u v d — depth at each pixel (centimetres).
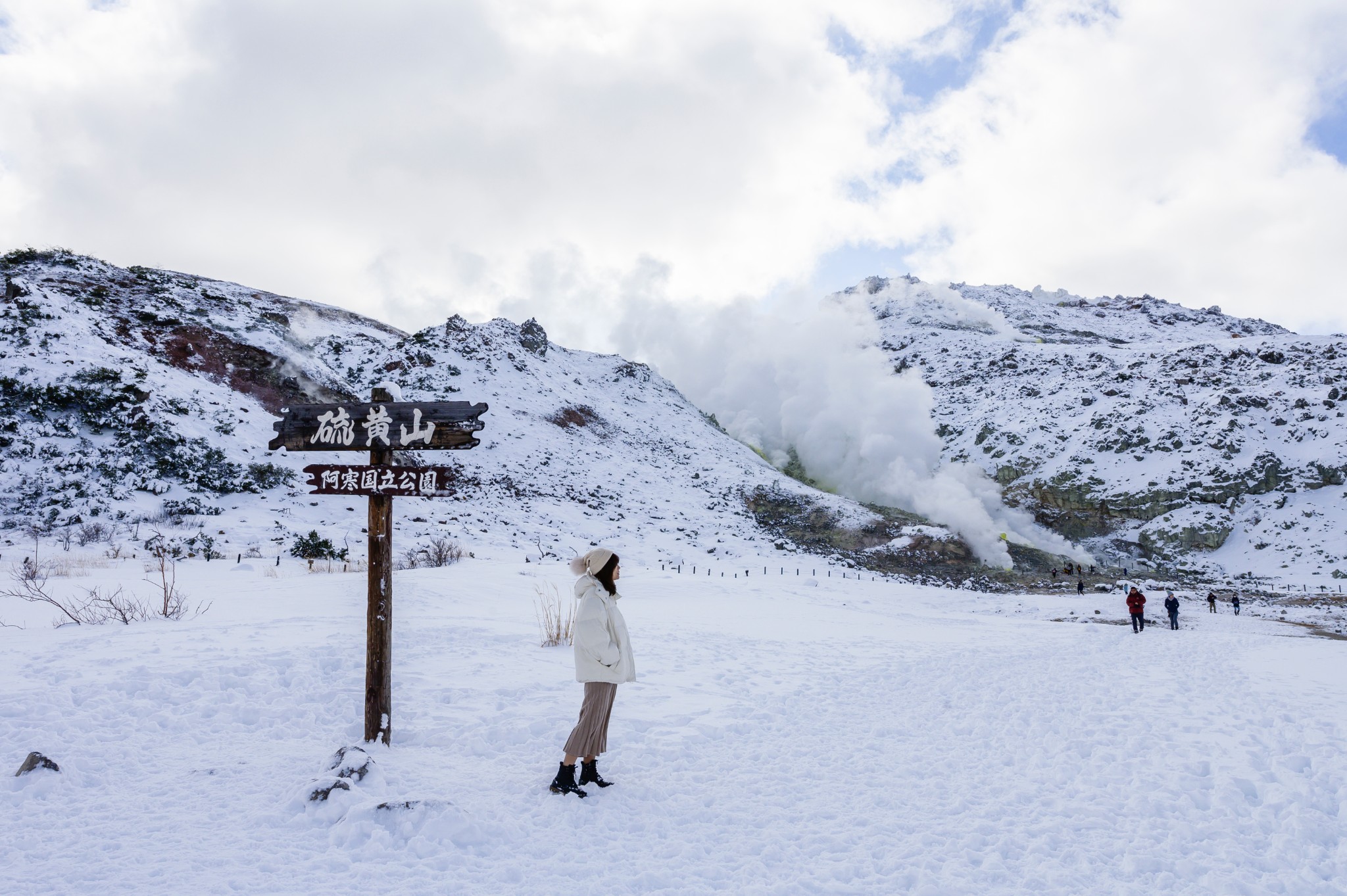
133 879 352
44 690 651
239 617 1172
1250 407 7519
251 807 450
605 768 569
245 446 3981
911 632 1928
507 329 10112
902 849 436
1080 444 7738
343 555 2806
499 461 6109
